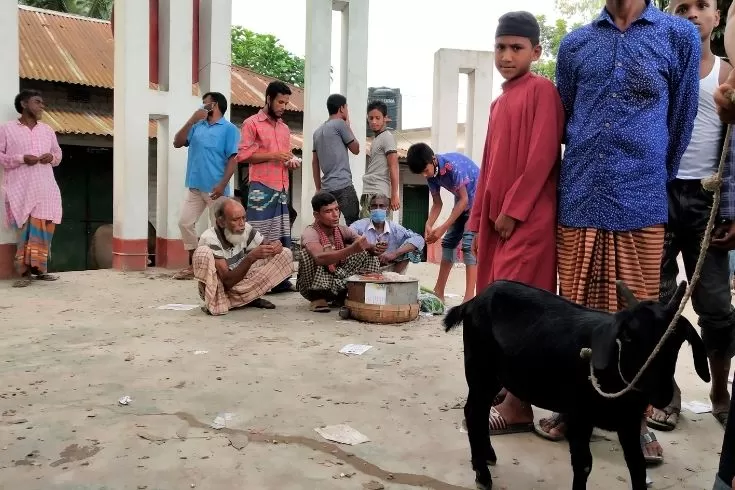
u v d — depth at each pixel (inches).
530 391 101.6
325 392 151.7
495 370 109.1
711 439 132.3
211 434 126.3
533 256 128.3
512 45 129.4
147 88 330.0
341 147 280.1
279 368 169.5
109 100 590.9
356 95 352.5
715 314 137.6
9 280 293.1
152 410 137.7
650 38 118.6
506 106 131.3
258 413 137.3
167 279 307.9
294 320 228.2
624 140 118.9
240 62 967.0
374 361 178.4
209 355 179.8
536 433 133.0
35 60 564.4
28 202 283.3
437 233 249.9
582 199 122.3
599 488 109.3
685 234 139.6
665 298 143.4
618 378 88.4
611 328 87.5
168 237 343.9
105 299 257.4
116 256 337.1
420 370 171.0
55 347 184.9
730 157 127.9
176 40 337.4
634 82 118.2
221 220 234.1
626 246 120.4
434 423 134.7
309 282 244.1
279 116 279.1
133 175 329.7
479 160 446.6
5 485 104.4
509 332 104.3
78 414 134.6
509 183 130.7
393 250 270.8
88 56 601.0
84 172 597.3
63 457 115.0
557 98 127.6
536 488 109.1
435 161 250.7
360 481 108.8
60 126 529.7
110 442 121.5
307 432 128.0
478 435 109.8
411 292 231.0
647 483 112.2
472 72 446.9
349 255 234.2
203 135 303.9
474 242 145.3
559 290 130.2
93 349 183.3
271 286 246.2
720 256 135.9
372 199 266.8
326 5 340.5
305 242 240.4
